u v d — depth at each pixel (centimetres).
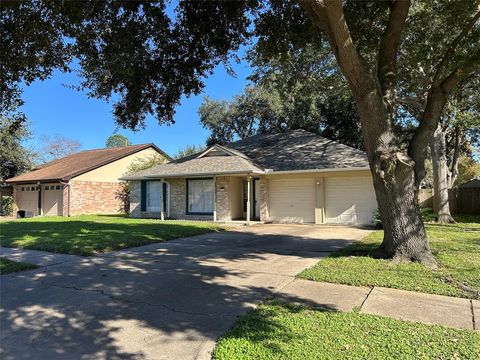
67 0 677
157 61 977
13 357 361
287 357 338
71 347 381
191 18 942
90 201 2445
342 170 1546
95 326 434
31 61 732
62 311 485
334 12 609
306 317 439
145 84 985
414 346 355
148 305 504
